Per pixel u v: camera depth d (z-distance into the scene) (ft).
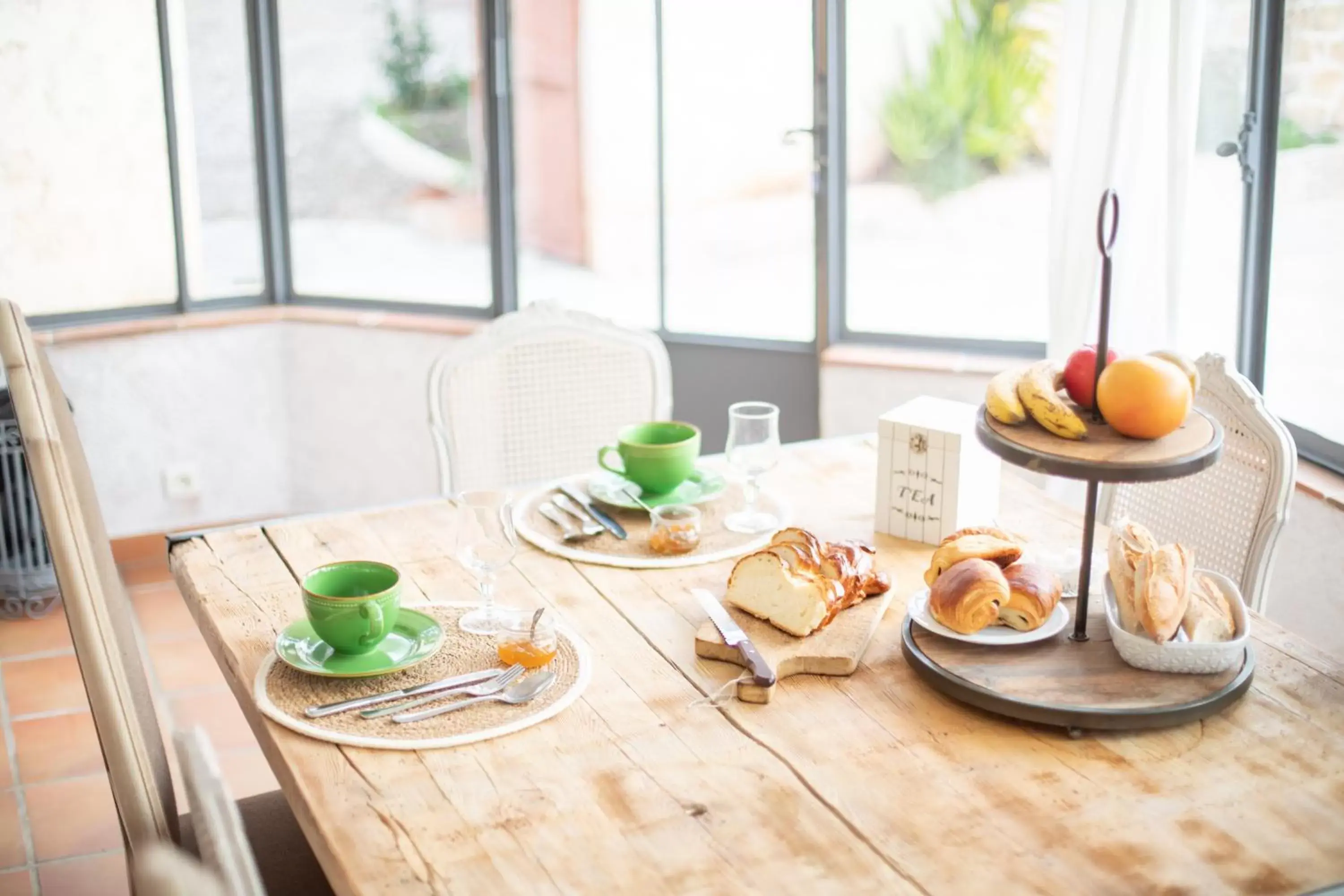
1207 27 8.95
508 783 4.44
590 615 5.67
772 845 4.10
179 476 13.07
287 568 6.25
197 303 13.16
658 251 12.59
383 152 13.04
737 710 4.90
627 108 12.35
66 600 4.49
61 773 9.29
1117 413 4.63
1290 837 4.12
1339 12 8.11
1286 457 6.23
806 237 12.01
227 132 12.98
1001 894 3.87
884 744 4.66
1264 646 5.33
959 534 5.49
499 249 12.84
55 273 12.51
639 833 4.17
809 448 7.86
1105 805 4.29
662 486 6.72
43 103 12.14
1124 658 4.98
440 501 7.16
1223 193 9.14
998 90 10.82
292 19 12.80
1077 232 9.32
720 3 11.76
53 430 4.57
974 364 11.02
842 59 11.36
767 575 5.41
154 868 2.59
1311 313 8.64
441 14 12.57
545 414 8.53
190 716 10.05
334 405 13.35
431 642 5.26
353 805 4.32
